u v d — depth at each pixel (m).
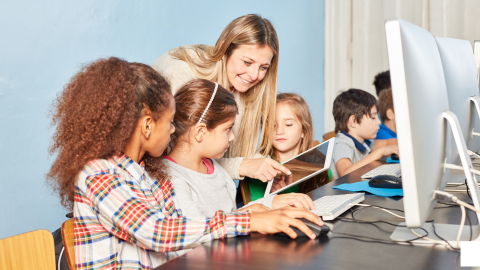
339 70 3.26
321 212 0.82
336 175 1.83
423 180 0.59
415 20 2.87
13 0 1.42
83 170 0.73
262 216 0.74
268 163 1.24
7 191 1.42
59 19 1.56
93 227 0.73
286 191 1.46
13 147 1.44
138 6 1.85
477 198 0.65
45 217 1.55
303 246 0.66
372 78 3.13
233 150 1.47
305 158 1.32
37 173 1.52
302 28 2.99
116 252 0.75
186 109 1.02
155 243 0.68
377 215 0.84
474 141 1.01
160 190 0.90
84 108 0.73
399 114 0.55
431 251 0.62
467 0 2.66
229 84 1.39
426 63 0.63
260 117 1.51
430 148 0.61
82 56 1.65
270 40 1.30
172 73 1.30
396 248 0.64
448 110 0.72
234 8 2.40
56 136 0.77
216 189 1.09
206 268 0.58
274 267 0.57
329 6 3.25
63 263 0.91
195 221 0.71
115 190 0.70
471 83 0.97
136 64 0.81
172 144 1.08
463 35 2.71
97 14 1.69
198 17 2.16
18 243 0.73
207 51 1.36
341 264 0.58
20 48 1.45
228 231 0.72
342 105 2.01
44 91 1.53
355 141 1.92
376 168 1.40
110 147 0.74
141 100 0.76
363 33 3.12
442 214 0.80
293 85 2.93
